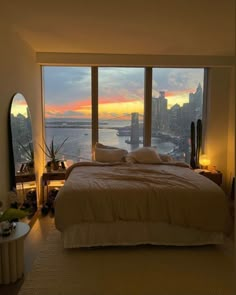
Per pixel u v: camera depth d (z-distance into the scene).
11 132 3.15
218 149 5.03
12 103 3.23
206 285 2.31
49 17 3.03
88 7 2.76
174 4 2.69
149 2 2.64
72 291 2.22
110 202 2.80
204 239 2.94
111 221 2.79
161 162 4.38
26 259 2.71
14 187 3.19
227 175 5.04
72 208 2.78
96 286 2.29
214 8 2.78
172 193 2.86
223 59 4.71
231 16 2.99
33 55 4.32
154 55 4.64
